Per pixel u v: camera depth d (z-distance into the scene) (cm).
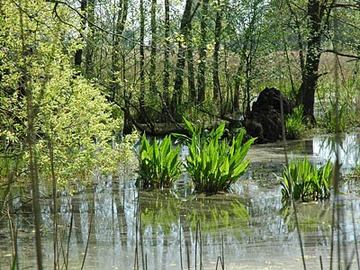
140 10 1606
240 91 2120
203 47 1287
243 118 1788
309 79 1877
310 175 907
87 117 802
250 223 789
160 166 1043
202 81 1922
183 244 692
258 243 686
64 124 775
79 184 1005
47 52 776
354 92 1609
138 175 1076
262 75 1877
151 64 1670
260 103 1691
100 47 1481
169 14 1642
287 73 2088
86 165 813
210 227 775
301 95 1891
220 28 1802
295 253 636
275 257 624
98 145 833
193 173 1011
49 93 750
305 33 1705
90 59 1638
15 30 762
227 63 1986
